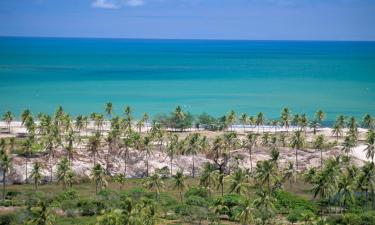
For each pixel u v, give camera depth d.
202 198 149.50
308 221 121.19
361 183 145.75
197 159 197.88
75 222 127.19
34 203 145.88
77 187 174.62
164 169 185.62
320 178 143.38
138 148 198.38
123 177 174.25
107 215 106.62
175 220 136.50
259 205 131.50
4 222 127.81
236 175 155.75
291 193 163.12
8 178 177.12
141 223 104.12
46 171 181.62
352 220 130.88
